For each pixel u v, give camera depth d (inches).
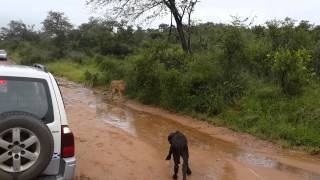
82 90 885.2
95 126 484.7
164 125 518.6
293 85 558.3
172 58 711.1
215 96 580.7
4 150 179.9
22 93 200.8
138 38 1702.8
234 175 328.8
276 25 710.5
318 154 400.8
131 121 536.7
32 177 183.6
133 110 631.2
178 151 307.1
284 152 406.9
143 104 690.8
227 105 566.6
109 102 707.4
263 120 491.5
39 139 182.7
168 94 639.8
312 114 477.1
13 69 204.7
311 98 535.2
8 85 199.9
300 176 335.0
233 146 424.2
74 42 2128.4
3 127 176.7
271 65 607.8
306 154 402.0
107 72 970.1
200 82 617.6
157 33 1401.3
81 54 1870.1
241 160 373.4
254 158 382.0
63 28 2541.8
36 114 198.7
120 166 331.9
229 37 623.5
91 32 2110.0
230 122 514.3
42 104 201.2
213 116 556.1
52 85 206.1
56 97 204.7
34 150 184.2
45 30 2679.6
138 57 742.5
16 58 2193.7
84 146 385.4
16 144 180.2
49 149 185.2
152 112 616.4
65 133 202.4
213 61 631.2
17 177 181.0
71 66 1520.7
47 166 191.8
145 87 707.4
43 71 212.2
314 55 649.0
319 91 563.5
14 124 178.2
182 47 828.0
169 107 631.2
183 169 302.0
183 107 607.8
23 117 180.2
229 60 626.5
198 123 533.6
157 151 386.0
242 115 525.0
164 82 648.4
